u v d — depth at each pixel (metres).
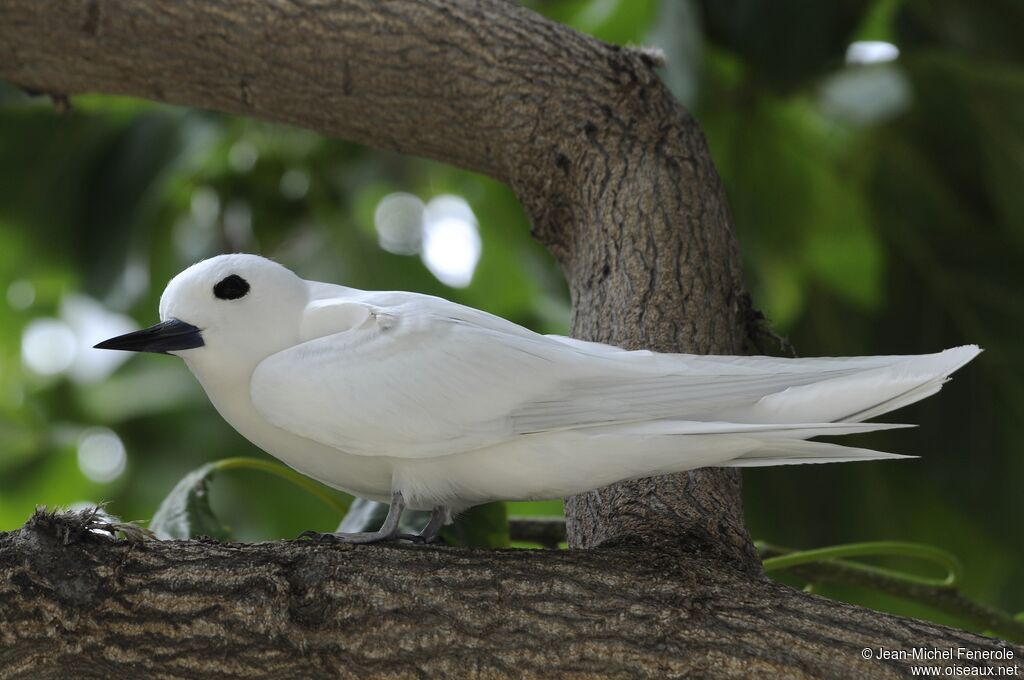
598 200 7.82
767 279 12.62
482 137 8.23
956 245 12.99
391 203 13.84
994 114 12.50
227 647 5.52
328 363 6.10
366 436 5.98
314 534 6.10
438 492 6.18
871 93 11.43
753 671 5.35
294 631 5.52
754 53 11.16
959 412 12.63
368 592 5.58
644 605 5.54
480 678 5.46
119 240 12.07
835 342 13.11
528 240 12.97
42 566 5.57
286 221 12.74
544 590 5.59
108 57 8.40
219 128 12.08
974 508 12.55
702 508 6.46
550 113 8.02
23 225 12.27
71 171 12.21
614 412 5.82
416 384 5.97
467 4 8.22
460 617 5.53
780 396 5.83
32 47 8.41
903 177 12.96
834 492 12.50
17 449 13.59
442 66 8.10
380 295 6.55
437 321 6.16
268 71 8.27
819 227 12.88
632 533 6.25
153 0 8.16
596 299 7.54
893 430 12.60
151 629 5.52
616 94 8.05
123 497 13.17
